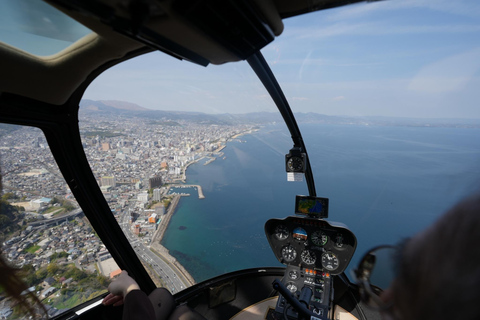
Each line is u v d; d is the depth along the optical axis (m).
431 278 0.33
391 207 6.56
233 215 6.36
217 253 4.60
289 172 3.51
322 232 3.54
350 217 6.60
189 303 3.54
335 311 3.56
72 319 2.36
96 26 1.15
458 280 0.30
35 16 1.22
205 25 0.65
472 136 6.86
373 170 8.67
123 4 0.57
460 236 0.32
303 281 3.53
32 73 1.67
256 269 4.07
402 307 0.37
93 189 2.76
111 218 2.94
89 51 1.62
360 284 0.48
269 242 3.78
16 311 1.01
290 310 3.17
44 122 2.15
